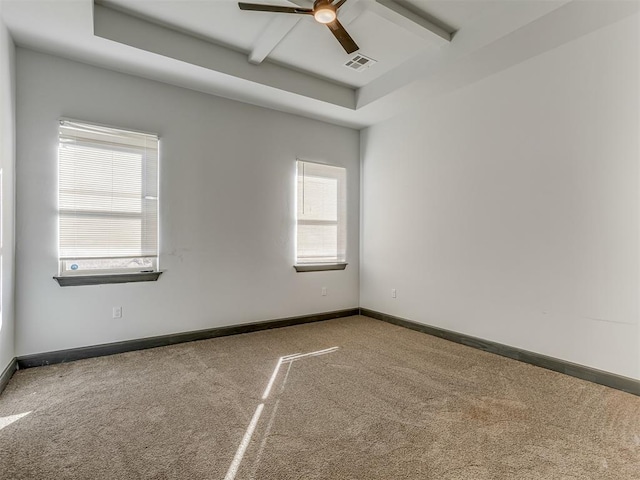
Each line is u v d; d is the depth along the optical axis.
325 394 2.44
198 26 2.99
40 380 2.64
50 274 2.99
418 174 4.20
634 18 2.50
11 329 2.72
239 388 2.53
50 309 2.99
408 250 4.34
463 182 3.69
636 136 2.50
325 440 1.88
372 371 2.88
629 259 2.53
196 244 3.72
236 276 4.00
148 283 3.45
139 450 1.78
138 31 2.88
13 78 2.75
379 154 4.75
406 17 2.80
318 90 3.96
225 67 3.32
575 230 2.82
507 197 3.29
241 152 4.02
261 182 4.17
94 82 3.17
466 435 1.94
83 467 1.65
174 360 3.11
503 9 2.75
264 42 3.12
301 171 4.50
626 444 1.86
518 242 3.21
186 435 1.92
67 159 3.05
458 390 2.52
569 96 2.85
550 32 2.71
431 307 4.04
